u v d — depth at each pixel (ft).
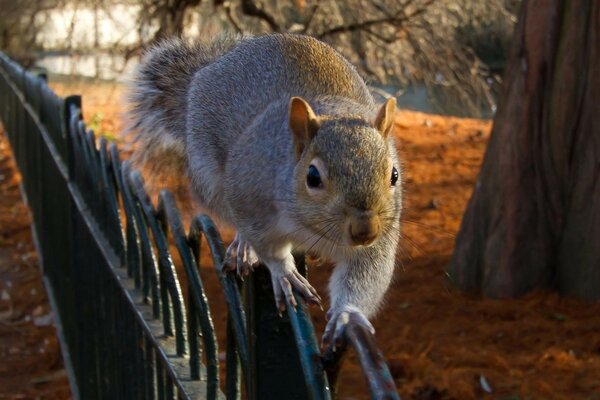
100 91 6.91
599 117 3.21
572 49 3.25
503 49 6.85
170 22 5.85
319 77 1.88
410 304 3.34
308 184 1.51
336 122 1.56
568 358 2.83
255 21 6.28
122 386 1.86
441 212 4.45
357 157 1.49
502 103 3.42
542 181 3.35
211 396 1.37
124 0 6.05
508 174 3.36
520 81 3.35
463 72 6.21
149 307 1.67
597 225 3.22
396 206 1.61
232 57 2.03
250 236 1.67
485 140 6.09
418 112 7.16
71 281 2.58
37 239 3.98
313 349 1.12
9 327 3.44
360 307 1.61
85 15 6.47
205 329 1.37
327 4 6.04
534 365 2.80
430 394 2.64
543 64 3.31
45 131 3.14
